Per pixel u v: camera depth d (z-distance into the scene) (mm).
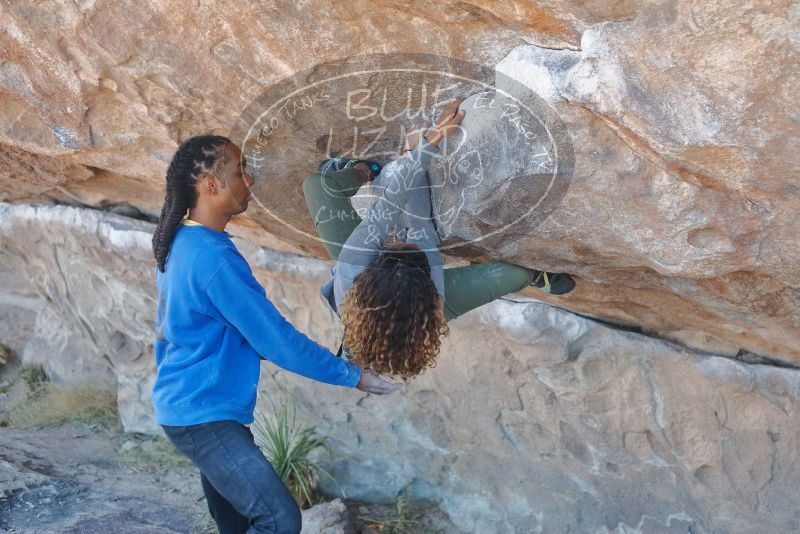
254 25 2146
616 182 2033
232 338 2244
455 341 3740
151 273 4539
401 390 4141
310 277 3922
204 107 2467
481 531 4234
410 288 2061
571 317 3318
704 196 1926
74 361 6125
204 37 2236
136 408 5453
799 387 2928
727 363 3039
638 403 3328
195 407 2221
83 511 4254
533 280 2664
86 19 2314
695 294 2510
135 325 5082
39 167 3848
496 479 4156
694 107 1690
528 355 3453
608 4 1717
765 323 2539
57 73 2562
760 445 3092
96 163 3055
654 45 1653
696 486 3361
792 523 3139
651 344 3188
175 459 5152
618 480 3652
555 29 1860
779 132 1648
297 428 4684
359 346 2090
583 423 3559
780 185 1779
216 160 2193
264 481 2215
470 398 3877
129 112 2684
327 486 4660
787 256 1973
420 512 4422
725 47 1577
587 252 2400
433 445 4289
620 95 1743
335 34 2092
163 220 2242
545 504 3998
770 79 1575
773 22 1498
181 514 4434
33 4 2340
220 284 2150
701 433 3215
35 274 5660
